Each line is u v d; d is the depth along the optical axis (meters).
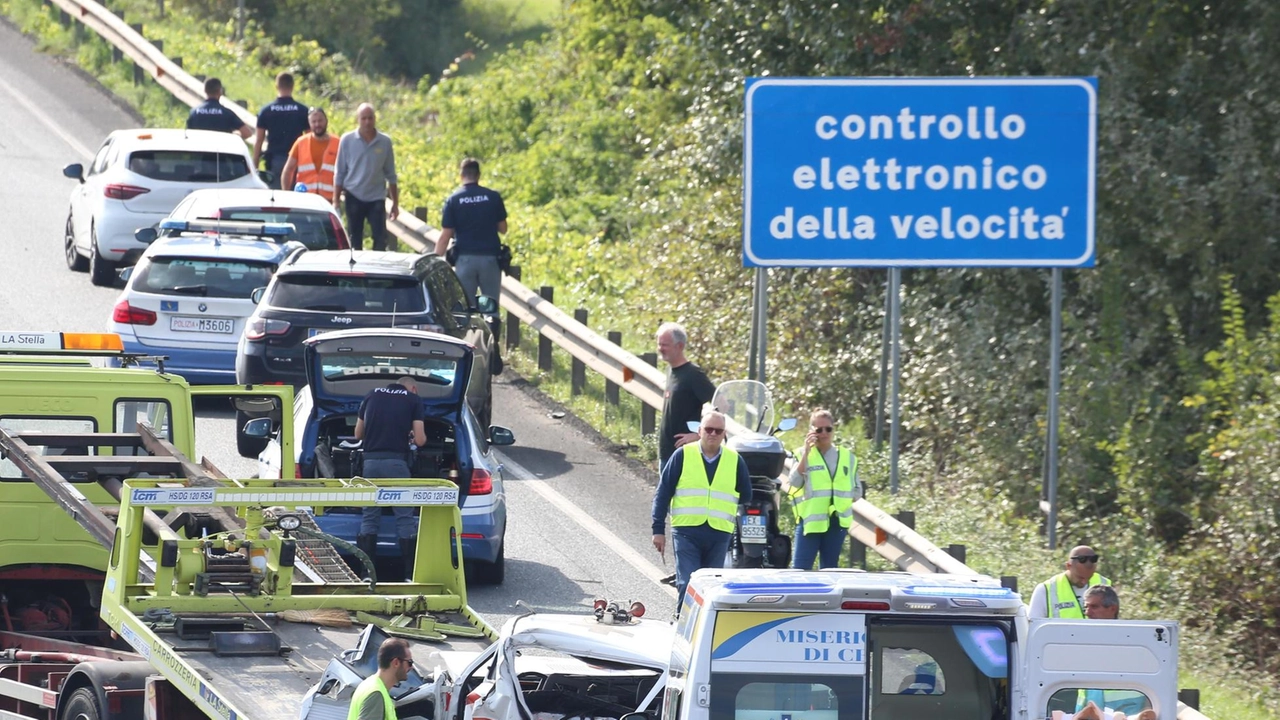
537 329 75.25
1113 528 63.81
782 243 63.34
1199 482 66.38
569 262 102.81
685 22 89.56
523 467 62.41
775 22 84.75
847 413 79.69
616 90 138.12
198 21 165.12
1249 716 45.28
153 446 39.56
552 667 32.75
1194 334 74.88
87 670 32.47
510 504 57.62
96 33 130.50
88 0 128.75
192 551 34.09
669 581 46.91
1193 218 71.31
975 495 67.38
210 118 97.06
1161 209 71.81
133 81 124.50
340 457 48.22
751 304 85.94
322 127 88.25
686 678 24.47
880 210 63.41
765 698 24.20
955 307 81.00
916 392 76.88
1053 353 62.44
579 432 68.06
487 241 73.75
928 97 63.09
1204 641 52.94
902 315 80.38
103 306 78.62
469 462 47.50
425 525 36.66
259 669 31.42
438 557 36.66
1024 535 60.50
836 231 63.41
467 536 46.81
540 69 151.38
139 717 32.25
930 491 67.69
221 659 31.73
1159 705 24.34
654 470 63.34
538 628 31.77
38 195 99.44
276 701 29.75
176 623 32.84
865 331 83.31
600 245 107.50
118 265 81.75
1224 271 72.94
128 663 32.84
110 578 33.72
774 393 80.31
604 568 51.41
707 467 44.03
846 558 55.03
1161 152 74.31
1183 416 70.19
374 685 28.22
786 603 24.20
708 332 86.19
